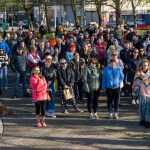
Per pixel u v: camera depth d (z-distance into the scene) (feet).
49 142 40.50
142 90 45.75
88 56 62.18
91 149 38.14
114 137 42.14
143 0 174.19
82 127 46.14
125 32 91.76
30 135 43.04
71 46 64.90
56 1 176.24
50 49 69.05
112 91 49.32
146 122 45.80
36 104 46.26
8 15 245.86
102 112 53.42
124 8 197.36
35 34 102.53
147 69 45.80
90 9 226.38
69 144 39.75
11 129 45.32
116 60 50.39
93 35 78.33
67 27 215.92
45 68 50.60
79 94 58.70
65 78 52.75
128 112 53.31
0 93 65.10
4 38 86.33
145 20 221.46
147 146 39.09
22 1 154.10
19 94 65.92
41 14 196.34
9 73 87.45
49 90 48.65
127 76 59.47
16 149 38.27
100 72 50.08
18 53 63.00
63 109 53.98
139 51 59.93
